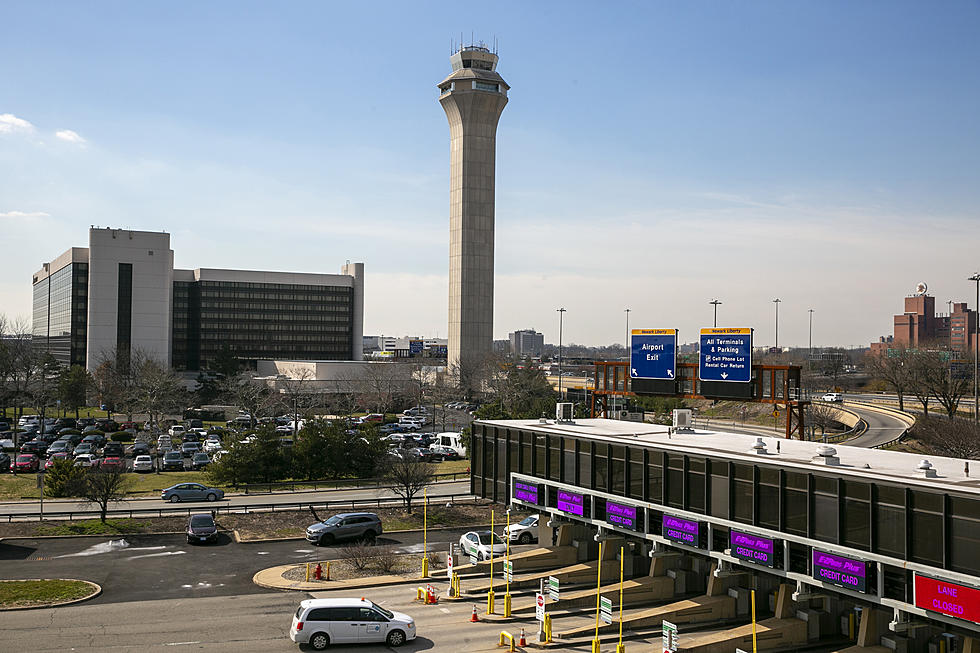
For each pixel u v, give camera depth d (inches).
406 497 2404.0
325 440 2923.2
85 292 6481.3
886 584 1080.2
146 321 6378.0
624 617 1401.3
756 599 1485.0
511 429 1851.6
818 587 1163.3
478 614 1471.5
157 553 1898.4
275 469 2824.8
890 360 4655.5
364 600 1293.1
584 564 1752.0
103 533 2039.9
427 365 6860.2
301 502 2418.8
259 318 7677.2
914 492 1046.4
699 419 4704.7
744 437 1612.9
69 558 1827.0
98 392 5191.9
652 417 4461.1
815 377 5728.3
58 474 2436.0
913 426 3435.0
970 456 2519.7
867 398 5319.9
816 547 1163.3
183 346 7504.9
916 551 1041.5
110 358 6082.7
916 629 1214.3
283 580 1680.6
